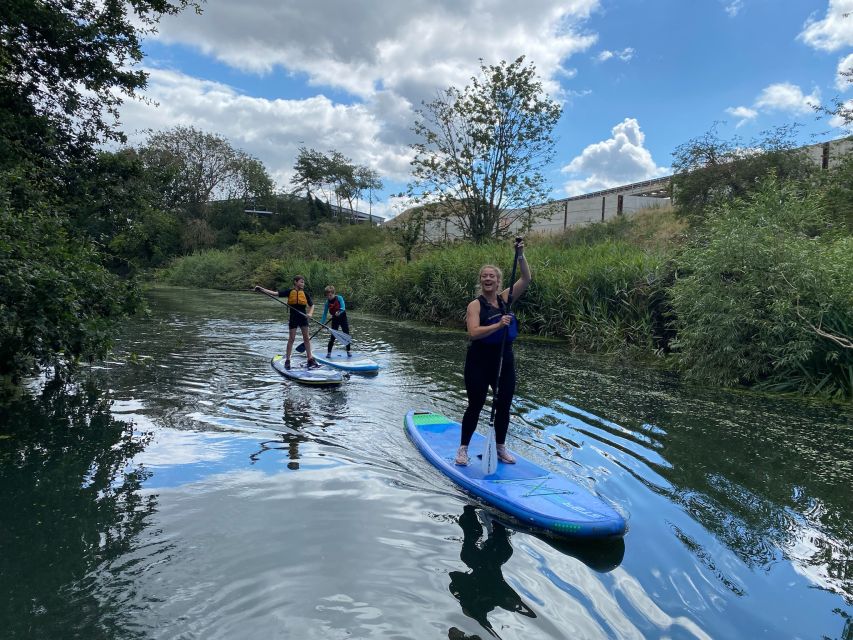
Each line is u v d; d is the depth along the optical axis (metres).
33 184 9.72
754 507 3.91
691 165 14.73
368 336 12.72
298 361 8.84
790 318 7.82
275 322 14.73
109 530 3.32
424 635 2.45
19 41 10.43
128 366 8.14
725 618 2.65
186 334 12.04
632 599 2.80
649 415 6.25
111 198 12.30
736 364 8.04
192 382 7.22
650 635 2.50
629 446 5.17
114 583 2.78
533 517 3.57
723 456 4.92
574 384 7.84
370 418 5.88
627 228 19.34
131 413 5.73
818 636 2.52
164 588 2.74
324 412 6.04
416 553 3.18
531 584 2.91
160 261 38.59
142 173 12.62
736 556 3.26
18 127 10.26
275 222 47.62
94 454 4.55
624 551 3.31
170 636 2.39
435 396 6.95
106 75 11.27
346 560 3.06
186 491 3.89
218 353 9.59
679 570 3.10
